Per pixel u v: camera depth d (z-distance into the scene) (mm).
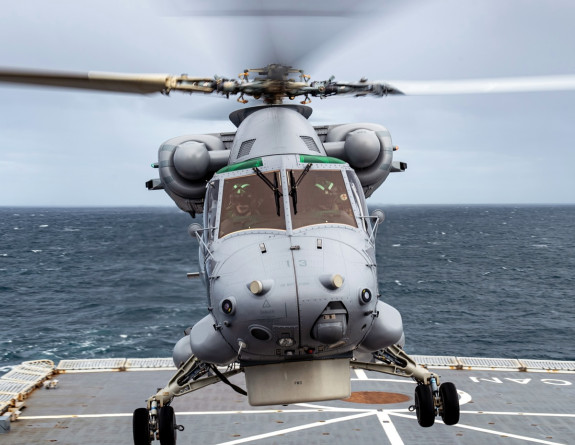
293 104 10672
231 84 8820
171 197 11500
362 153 11000
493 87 7398
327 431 14805
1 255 106312
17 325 48562
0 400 16250
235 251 9102
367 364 10852
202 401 16953
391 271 82750
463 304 58500
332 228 9297
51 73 6273
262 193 9625
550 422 15352
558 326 48656
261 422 15414
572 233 162750
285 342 8641
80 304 58500
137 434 10195
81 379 18922
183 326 48594
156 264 92312
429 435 14516
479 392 17781
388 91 8578
